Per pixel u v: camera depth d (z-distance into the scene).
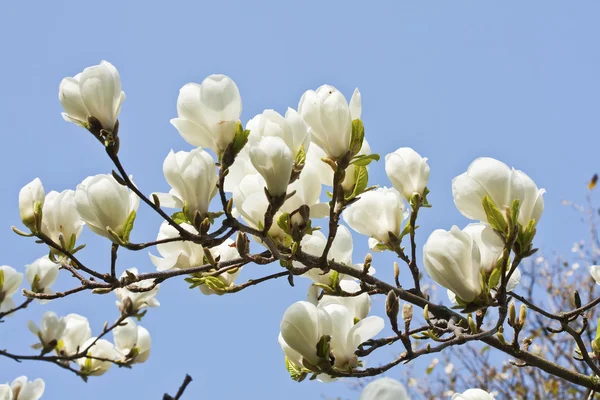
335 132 2.65
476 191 2.60
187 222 2.65
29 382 3.44
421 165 2.77
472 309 2.61
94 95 2.63
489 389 6.32
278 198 2.61
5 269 3.39
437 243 2.61
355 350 2.65
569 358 6.19
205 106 2.63
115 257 2.67
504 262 2.58
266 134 2.65
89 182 2.68
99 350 3.44
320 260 2.69
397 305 2.61
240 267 2.82
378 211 2.79
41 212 2.76
